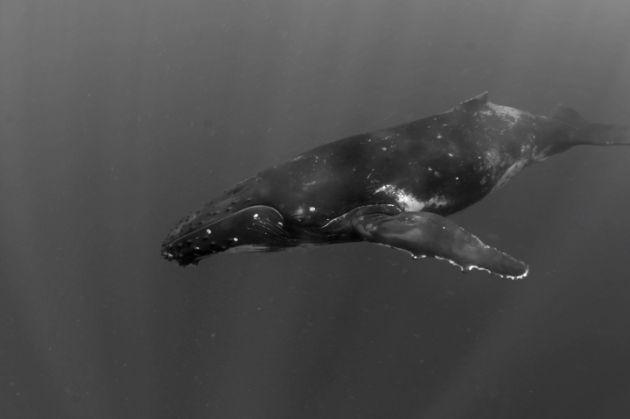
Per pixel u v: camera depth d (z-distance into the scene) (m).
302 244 8.01
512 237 14.22
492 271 6.09
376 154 7.72
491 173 8.74
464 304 13.67
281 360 13.91
